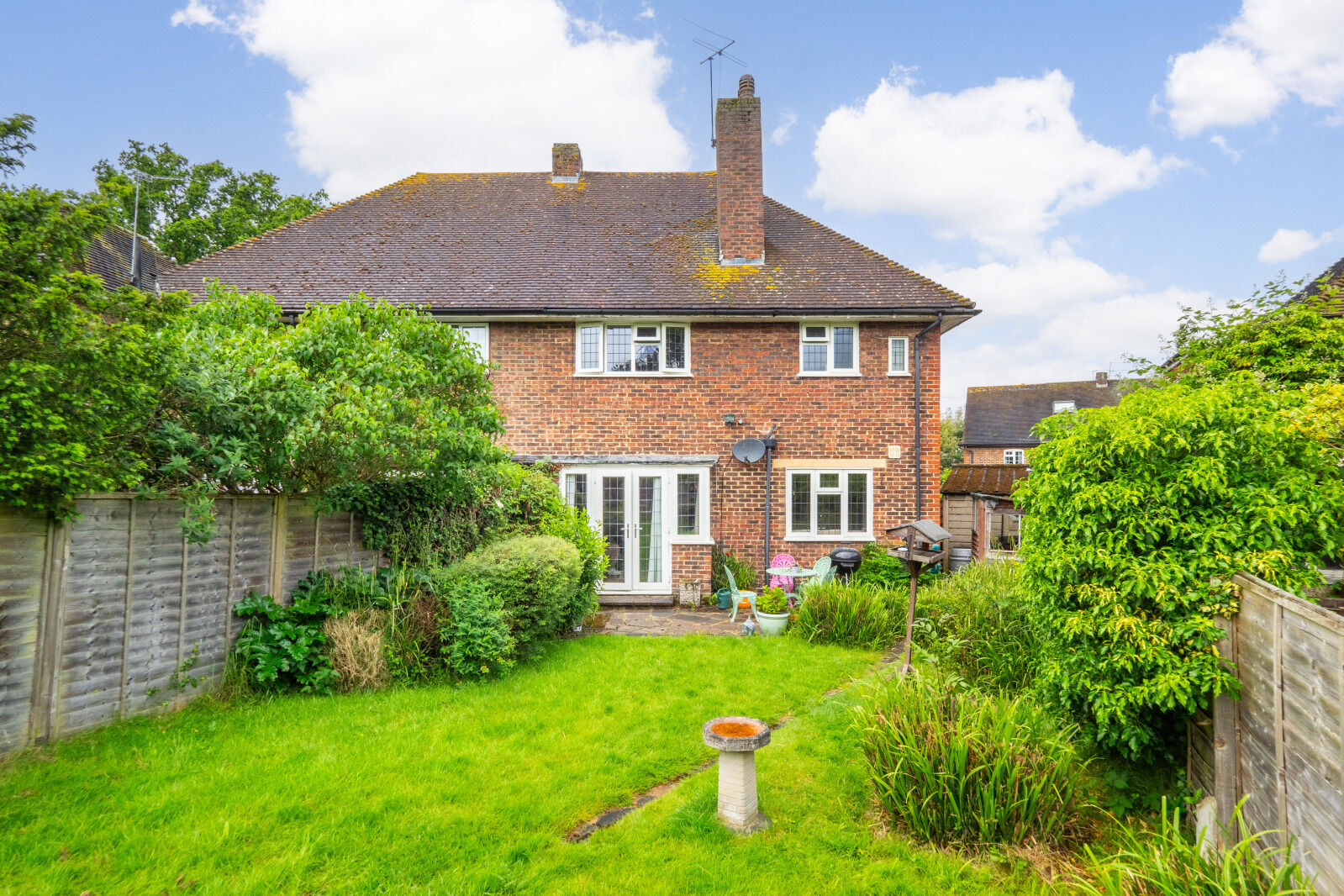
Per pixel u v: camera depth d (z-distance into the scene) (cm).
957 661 661
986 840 370
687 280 1359
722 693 650
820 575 1078
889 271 1394
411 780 441
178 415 537
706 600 1170
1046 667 468
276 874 331
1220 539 397
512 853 360
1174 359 866
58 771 428
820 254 1451
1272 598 328
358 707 576
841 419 1319
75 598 478
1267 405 459
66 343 401
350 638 624
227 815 388
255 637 607
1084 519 440
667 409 1312
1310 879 272
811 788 452
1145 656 390
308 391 594
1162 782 448
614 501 1218
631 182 1731
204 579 584
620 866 354
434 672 663
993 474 1561
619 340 1324
